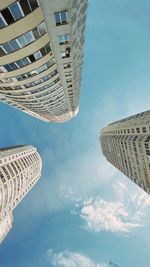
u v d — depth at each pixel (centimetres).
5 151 9156
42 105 6556
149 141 5219
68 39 2617
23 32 1988
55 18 2025
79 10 2352
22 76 3206
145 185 5812
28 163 10806
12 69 2797
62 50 2858
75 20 2372
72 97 7012
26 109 7988
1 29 1828
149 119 5519
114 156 9600
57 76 3903
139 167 6116
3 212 7438
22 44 2202
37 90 4384
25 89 4128
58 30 2272
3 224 10625
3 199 7038
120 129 8106
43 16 1928
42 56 2716
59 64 3325
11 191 7656
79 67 4447
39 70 3183
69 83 4850
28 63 2748
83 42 3469
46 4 1772
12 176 8019
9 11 1661
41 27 2077
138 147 5881
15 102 6353
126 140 6919
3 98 5622
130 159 6850
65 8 1911
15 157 9525
